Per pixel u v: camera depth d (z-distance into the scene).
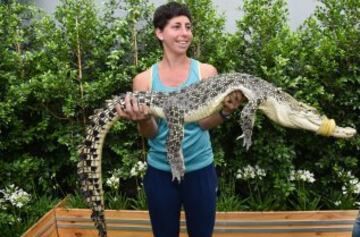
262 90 2.55
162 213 2.76
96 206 2.72
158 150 2.72
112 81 3.99
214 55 3.97
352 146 4.15
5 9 4.12
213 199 2.75
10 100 3.93
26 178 4.14
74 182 4.33
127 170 4.11
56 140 4.25
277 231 3.79
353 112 4.15
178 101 2.58
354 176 4.23
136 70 4.01
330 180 4.18
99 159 2.68
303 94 3.96
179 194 2.76
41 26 4.20
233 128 4.16
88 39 4.08
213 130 4.10
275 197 4.06
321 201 4.20
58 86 3.90
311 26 4.08
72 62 4.15
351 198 4.06
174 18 2.63
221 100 2.56
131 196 4.41
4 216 3.80
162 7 2.67
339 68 4.03
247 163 4.18
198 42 4.05
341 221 3.78
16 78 4.05
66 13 4.07
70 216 3.92
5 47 4.11
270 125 4.04
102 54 4.12
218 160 3.99
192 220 2.78
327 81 4.04
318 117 2.62
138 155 4.15
